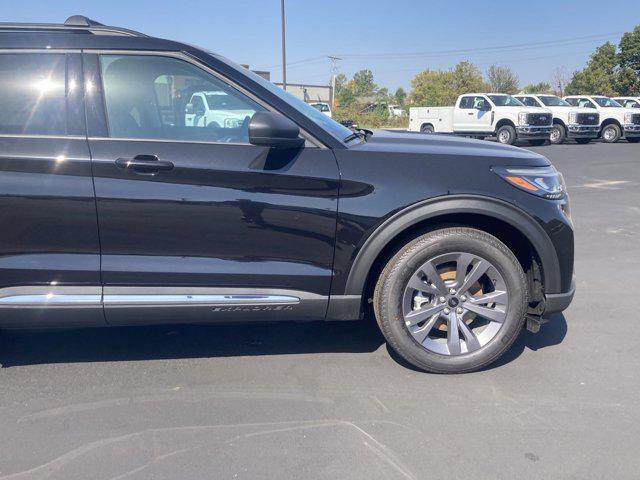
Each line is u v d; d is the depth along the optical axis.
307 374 3.44
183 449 2.70
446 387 3.28
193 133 3.21
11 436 2.80
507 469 2.56
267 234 3.18
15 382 3.33
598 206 8.86
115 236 3.11
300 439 2.78
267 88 3.29
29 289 3.12
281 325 4.15
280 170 3.14
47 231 3.08
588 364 3.57
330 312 3.32
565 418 2.96
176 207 3.10
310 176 3.15
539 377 3.39
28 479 2.48
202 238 3.15
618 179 11.92
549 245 3.34
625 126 23.33
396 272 3.27
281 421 2.93
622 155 17.50
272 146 3.08
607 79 48.78
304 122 3.23
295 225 3.18
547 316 3.47
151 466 2.57
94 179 3.05
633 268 5.64
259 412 3.02
